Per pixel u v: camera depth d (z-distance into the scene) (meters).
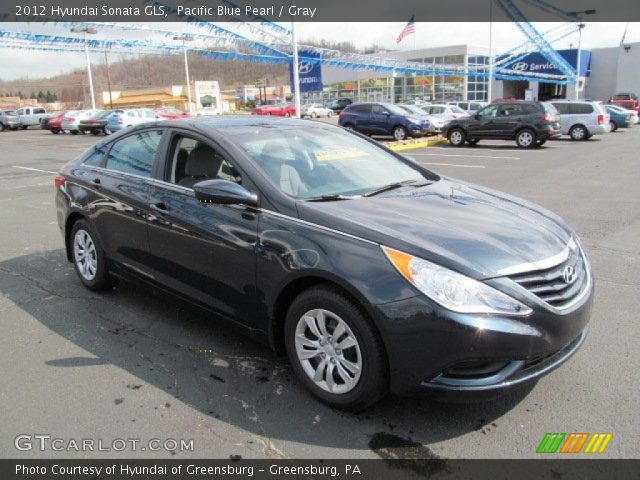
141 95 69.12
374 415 2.98
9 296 4.81
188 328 4.11
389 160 4.32
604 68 54.69
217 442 2.77
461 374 2.66
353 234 2.92
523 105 18.78
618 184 10.59
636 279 5.09
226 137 3.77
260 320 3.31
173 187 3.88
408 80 50.12
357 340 2.83
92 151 4.94
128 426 2.91
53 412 3.04
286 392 3.21
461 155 16.95
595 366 3.47
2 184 12.12
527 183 10.97
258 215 3.28
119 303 4.61
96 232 4.56
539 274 2.81
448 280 2.64
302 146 3.96
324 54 24.02
